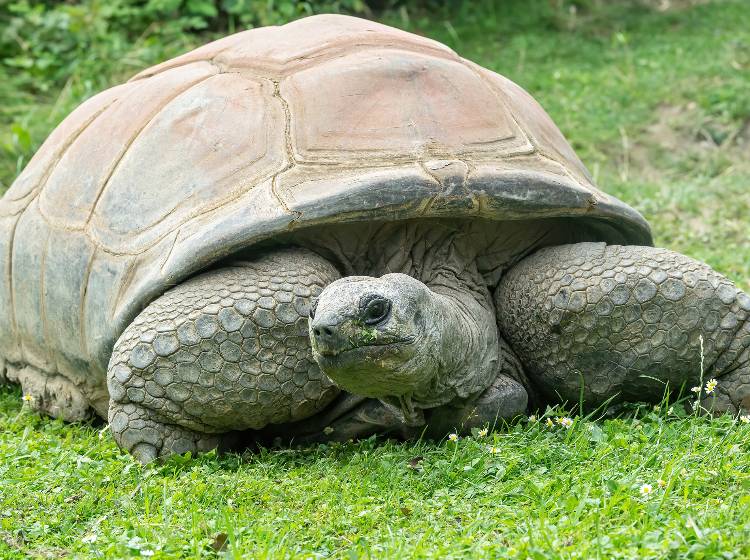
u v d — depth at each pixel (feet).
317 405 19.85
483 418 19.93
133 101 23.27
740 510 15.24
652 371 20.43
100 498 17.40
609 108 41.04
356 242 20.35
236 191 19.88
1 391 26.22
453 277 20.77
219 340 19.07
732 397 20.51
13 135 37.04
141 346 19.22
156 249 19.88
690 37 45.88
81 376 22.54
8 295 24.82
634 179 38.06
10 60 42.55
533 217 20.35
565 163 22.26
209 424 19.74
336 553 15.06
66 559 15.14
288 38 22.90
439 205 19.44
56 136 25.52
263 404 19.47
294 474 18.31
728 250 31.60
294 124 20.53
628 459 17.47
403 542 15.03
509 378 20.85
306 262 19.77
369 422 19.84
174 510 16.66
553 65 43.93
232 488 17.38
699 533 14.26
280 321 19.17
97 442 21.08
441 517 16.10
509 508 16.07
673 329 20.22
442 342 17.94
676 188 36.04
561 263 20.89
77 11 43.34
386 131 20.30
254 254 19.97
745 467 17.08
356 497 17.02
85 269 21.50
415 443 19.92
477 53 44.78
